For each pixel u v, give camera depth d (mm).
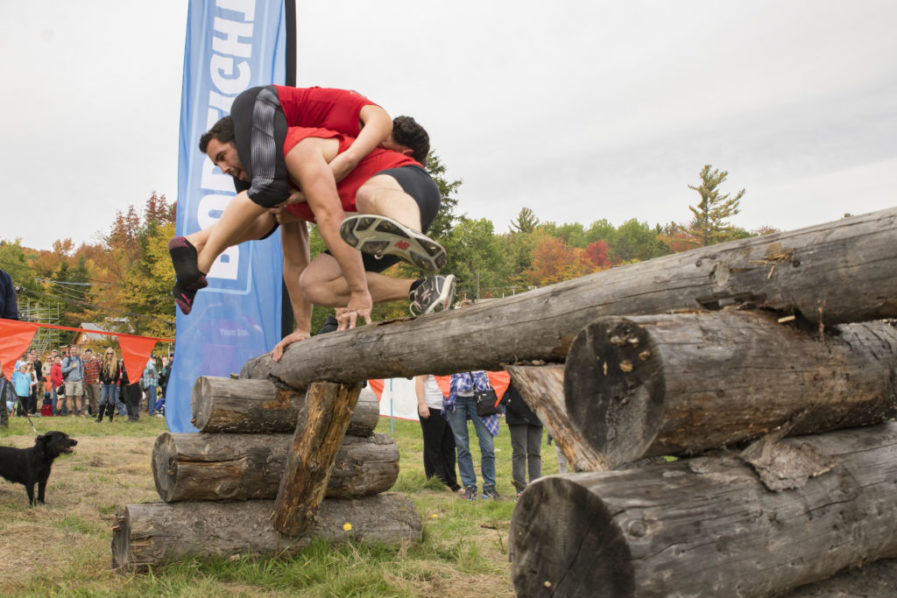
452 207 43219
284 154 3543
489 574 4102
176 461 4207
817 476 1819
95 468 8531
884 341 2115
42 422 15992
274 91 3658
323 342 3836
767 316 1881
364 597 3529
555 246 101000
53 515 5703
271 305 9133
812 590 1917
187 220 8664
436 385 8172
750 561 1647
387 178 3504
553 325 2338
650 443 1665
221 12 9000
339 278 3898
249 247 9117
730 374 1707
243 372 5180
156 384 20969
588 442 1854
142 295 42375
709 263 1980
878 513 1887
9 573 3859
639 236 144875
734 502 1679
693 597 1565
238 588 3766
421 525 4871
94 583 3719
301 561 4195
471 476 7348
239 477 4363
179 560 4043
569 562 1660
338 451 4457
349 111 3686
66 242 90750
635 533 1538
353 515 4703
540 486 1750
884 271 1609
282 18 9180
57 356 22859
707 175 92812
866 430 2119
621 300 2145
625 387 1741
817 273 1735
